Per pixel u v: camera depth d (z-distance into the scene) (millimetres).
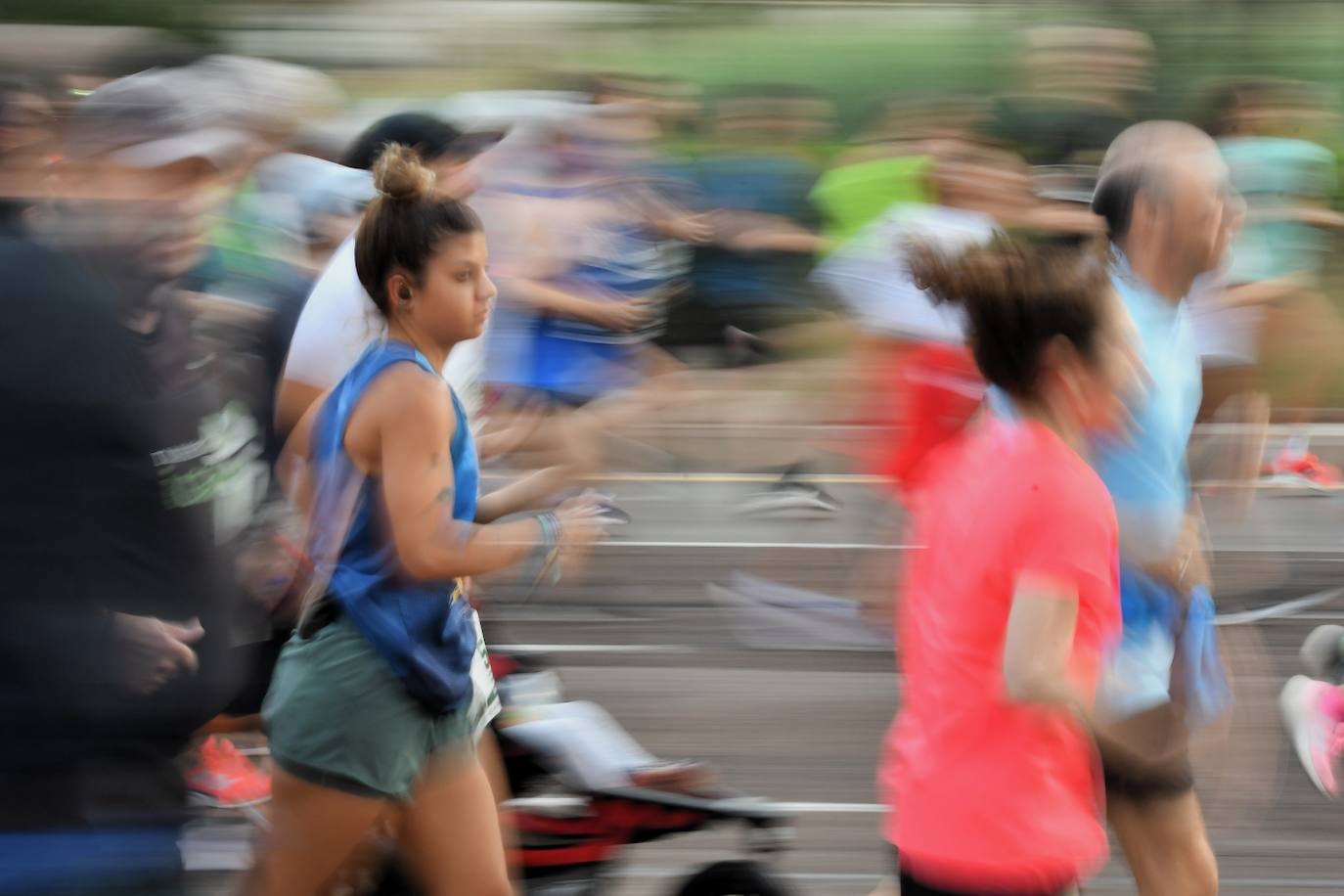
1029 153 15930
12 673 4348
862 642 13031
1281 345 16922
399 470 5758
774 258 20094
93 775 4434
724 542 15672
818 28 21234
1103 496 5449
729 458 18625
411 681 5930
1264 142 15008
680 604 13781
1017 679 5293
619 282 16562
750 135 20156
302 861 5980
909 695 5836
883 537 13672
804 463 17062
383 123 7898
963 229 11242
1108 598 5434
